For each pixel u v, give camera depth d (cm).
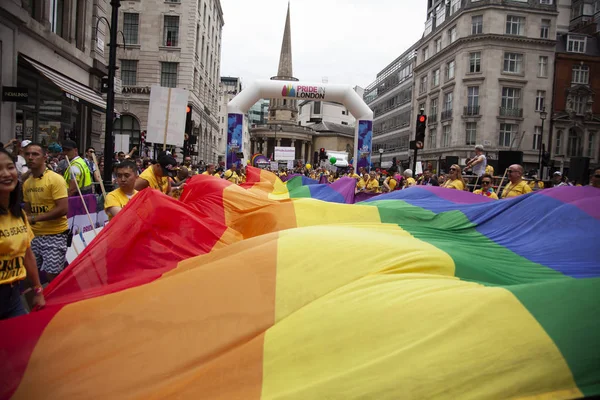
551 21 4738
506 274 393
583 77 4834
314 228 389
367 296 278
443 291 275
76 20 2078
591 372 224
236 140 2422
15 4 1480
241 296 296
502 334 237
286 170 3647
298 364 249
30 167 507
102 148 3619
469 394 223
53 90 1895
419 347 240
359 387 228
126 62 4006
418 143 1512
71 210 714
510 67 4747
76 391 258
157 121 1076
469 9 4797
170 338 277
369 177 1806
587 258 439
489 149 4706
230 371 252
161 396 249
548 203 553
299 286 302
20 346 276
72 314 290
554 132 4806
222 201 682
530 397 221
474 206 630
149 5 3991
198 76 4497
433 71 5562
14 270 326
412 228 562
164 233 445
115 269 406
